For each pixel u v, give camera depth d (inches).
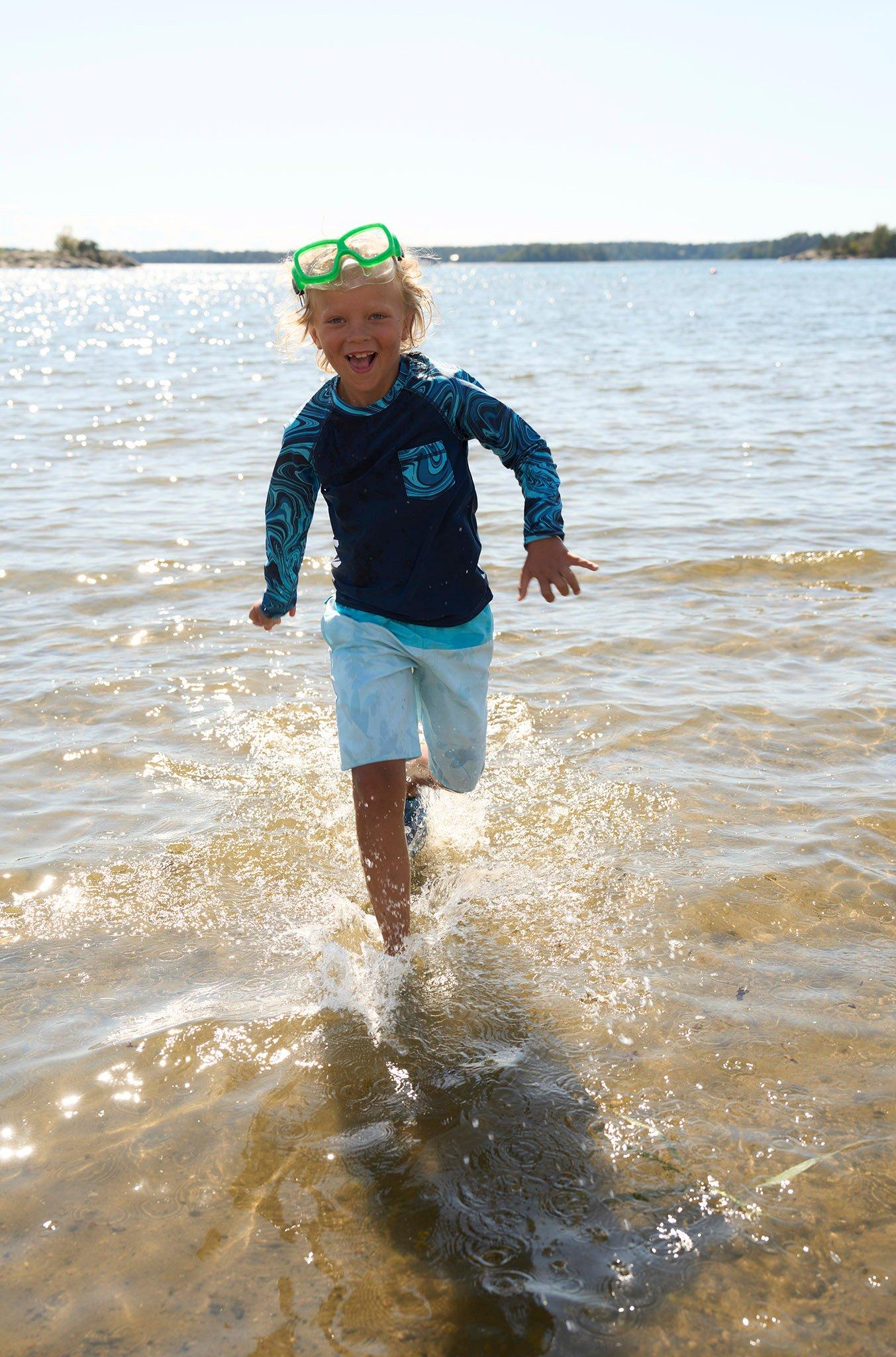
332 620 113.5
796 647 194.9
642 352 874.1
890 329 1137.4
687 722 163.0
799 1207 77.2
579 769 148.6
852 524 279.4
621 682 180.5
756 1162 81.2
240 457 393.7
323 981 104.8
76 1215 77.8
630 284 4399.6
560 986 103.6
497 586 236.2
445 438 107.5
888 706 166.2
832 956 106.9
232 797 142.7
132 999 102.4
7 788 144.9
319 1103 88.7
